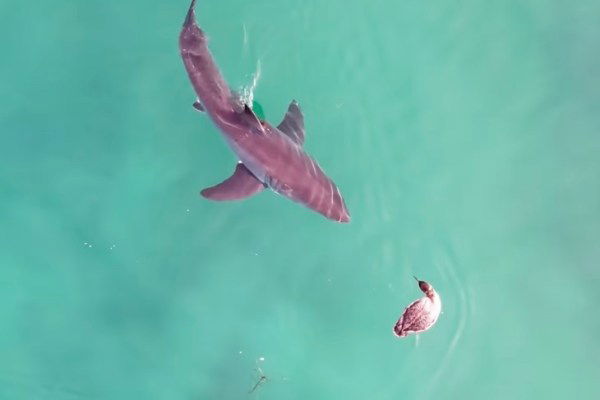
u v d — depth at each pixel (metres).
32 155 8.61
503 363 8.05
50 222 8.51
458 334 8.13
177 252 8.42
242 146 6.83
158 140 8.57
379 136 8.59
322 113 8.58
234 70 8.52
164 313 8.35
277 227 8.38
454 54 8.97
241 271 8.36
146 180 8.52
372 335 8.18
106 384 8.22
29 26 8.79
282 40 8.73
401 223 8.39
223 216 8.42
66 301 8.41
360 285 8.30
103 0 8.81
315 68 8.73
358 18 8.95
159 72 8.66
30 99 8.67
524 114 8.76
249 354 8.22
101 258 8.45
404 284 8.27
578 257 8.34
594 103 8.79
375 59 8.86
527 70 8.91
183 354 8.28
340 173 8.41
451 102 8.78
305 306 8.29
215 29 8.65
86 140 8.62
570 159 8.61
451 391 7.96
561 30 9.02
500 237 8.40
